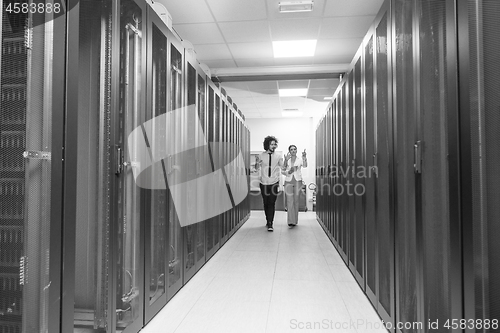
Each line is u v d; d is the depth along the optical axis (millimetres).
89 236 2020
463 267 1277
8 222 1332
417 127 1732
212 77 6758
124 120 2260
